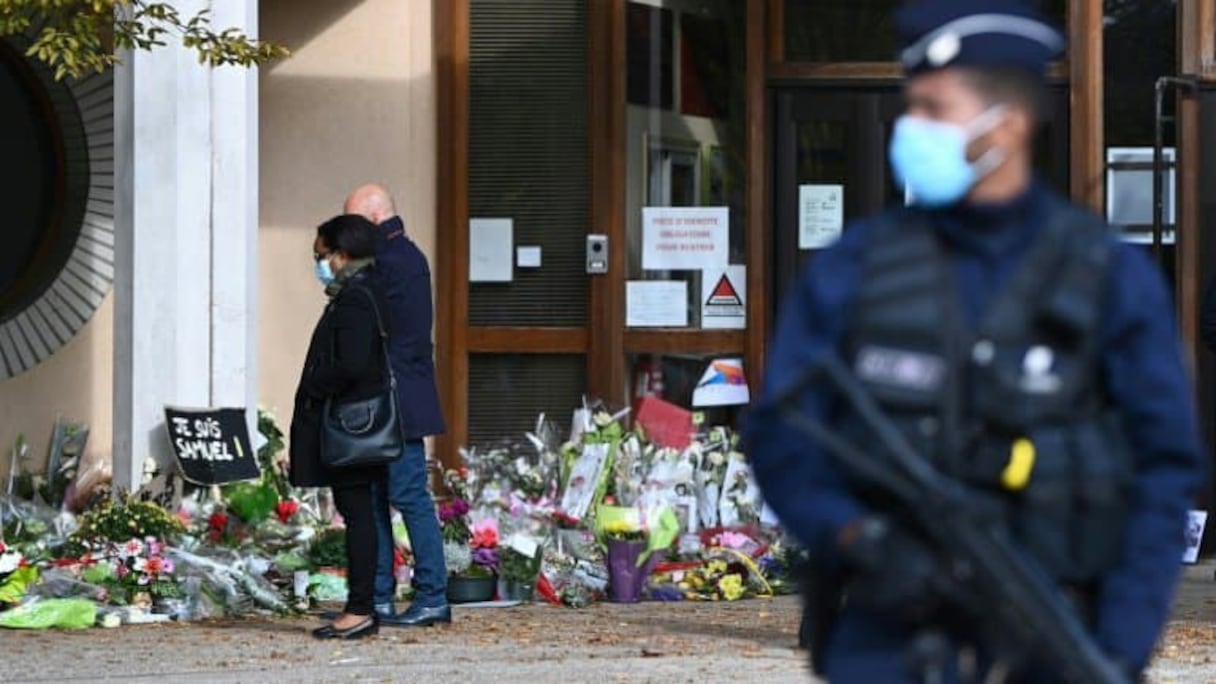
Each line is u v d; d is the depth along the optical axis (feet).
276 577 56.70
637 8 70.33
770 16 70.44
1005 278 18.08
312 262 69.62
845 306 18.35
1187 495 18.03
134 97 59.06
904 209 18.61
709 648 48.16
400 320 49.60
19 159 68.44
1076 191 68.69
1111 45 68.80
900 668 17.87
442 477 68.18
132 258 59.21
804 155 70.74
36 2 47.47
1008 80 17.87
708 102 70.33
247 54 51.31
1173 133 68.13
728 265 70.38
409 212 69.67
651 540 58.54
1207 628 52.19
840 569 18.25
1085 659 16.90
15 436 67.15
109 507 56.54
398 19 69.51
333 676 43.37
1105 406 18.22
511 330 70.28
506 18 70.28
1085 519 17.87
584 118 70.23
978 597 17.31
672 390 70.33
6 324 67.41
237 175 59.93
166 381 59.16
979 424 17.85
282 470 63.05
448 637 49.93
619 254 69.97
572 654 46.91
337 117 69.72
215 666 45.06
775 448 18.25
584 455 63.31
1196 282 67.92
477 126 70.49
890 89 70.33
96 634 50.88
